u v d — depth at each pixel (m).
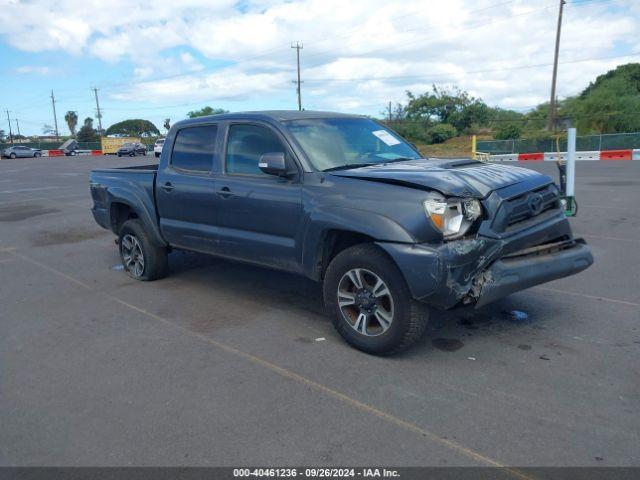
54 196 16.78
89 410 3.53
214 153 5.35
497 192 3.96
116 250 8.62
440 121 58.81
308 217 4.39
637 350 4.16
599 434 3.07
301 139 4.72
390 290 3.95
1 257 8.28
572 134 8.60
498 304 5.25
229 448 3.06
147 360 4.28
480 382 3.73
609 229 8.75
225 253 5.33
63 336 4.86
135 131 118.25
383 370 3.96
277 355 4.29
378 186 4.04
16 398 3.72
